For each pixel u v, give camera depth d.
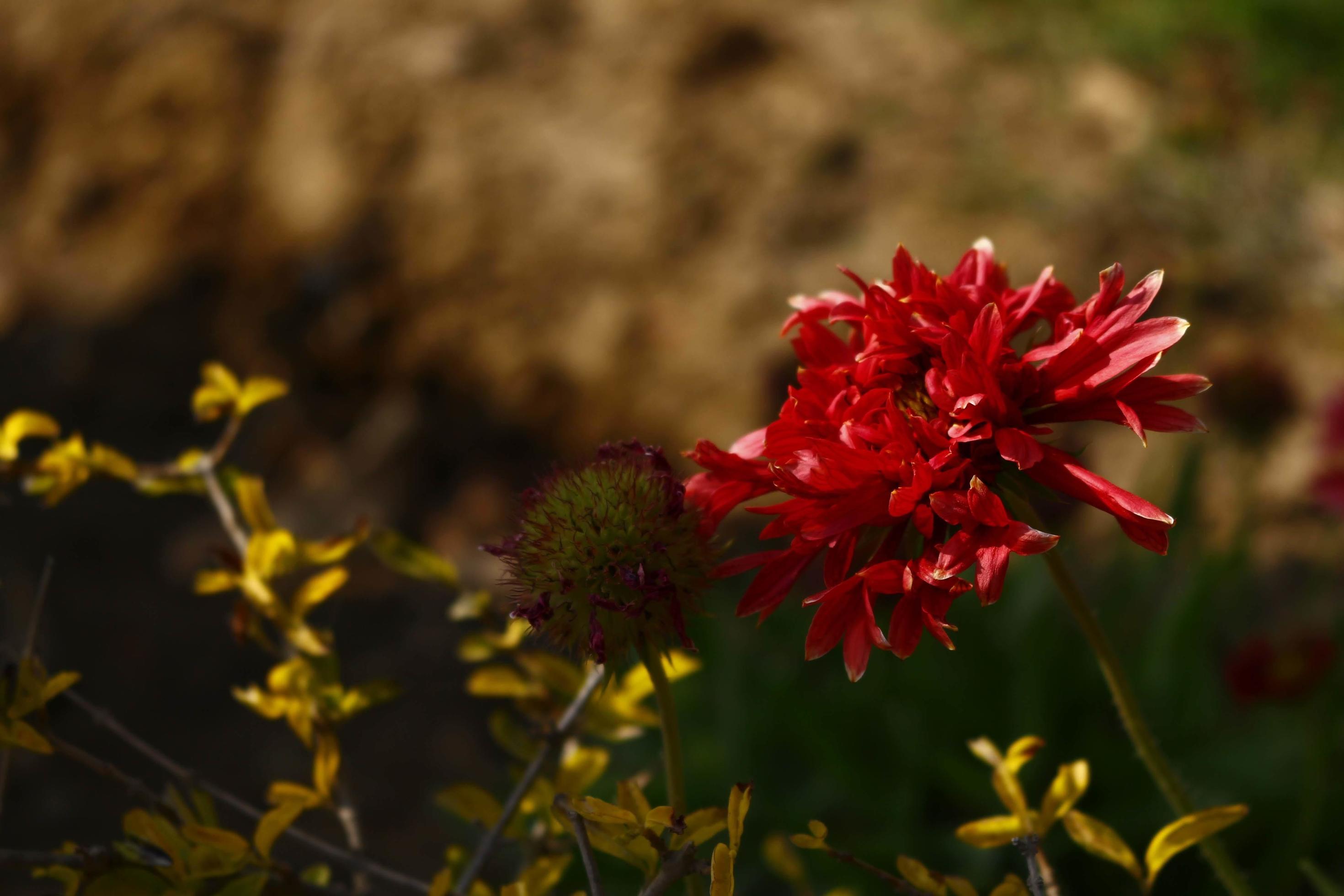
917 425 0.93
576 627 0.99
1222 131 4.09
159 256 4.83
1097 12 4.73
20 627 3.44
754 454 1.04
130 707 3.28
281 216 4.73
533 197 4.49
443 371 4.35
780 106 4.53
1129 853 1.04
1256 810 2.26
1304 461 3.33
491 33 4.89
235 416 1.40
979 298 1.00
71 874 1.01
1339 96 4.29
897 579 0.90
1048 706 2.37
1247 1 4.45
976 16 4.80
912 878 0.99
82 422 4.41
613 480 1.01
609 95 4.66
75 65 5.32
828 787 2.52
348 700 1.21
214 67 5.08
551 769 1.28
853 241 4.14
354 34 4.97
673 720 0.99
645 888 0.94
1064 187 4.14
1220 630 2.87
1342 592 2.98
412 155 4.66
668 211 4.36
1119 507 0.88
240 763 3.14
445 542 3.99
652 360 4.13
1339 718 2.12
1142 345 0.92
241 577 1.27
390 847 2.88
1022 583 2.66
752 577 3.13
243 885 1.03
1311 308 3.79
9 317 4.82
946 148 4.32
